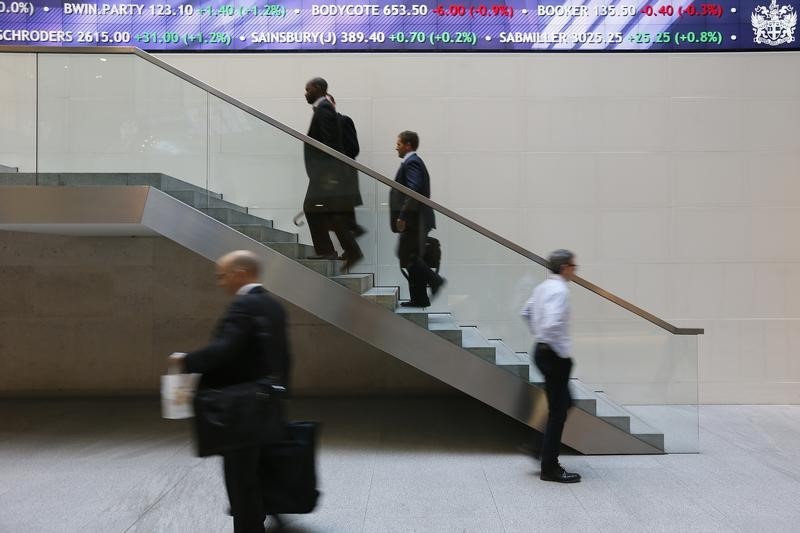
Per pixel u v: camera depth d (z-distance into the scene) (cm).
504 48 790
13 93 608
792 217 780
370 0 793
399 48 792
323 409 743
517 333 567
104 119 614
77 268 810
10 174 607
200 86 614
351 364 814
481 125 788
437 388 810
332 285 575
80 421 684
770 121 782
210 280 812
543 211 784
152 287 811
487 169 787
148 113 615
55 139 610
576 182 784
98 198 582
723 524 399
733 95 784
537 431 620
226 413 318
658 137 784
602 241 782
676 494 455
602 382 570
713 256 780
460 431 641
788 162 780
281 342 348
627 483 479
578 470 514
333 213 591
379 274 580
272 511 372
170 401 326
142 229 677
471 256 573
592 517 410
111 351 811
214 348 323
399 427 657
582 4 789
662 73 785
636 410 570
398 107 791
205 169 614
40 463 533
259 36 793
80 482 484
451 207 786
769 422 688
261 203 604
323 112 637
